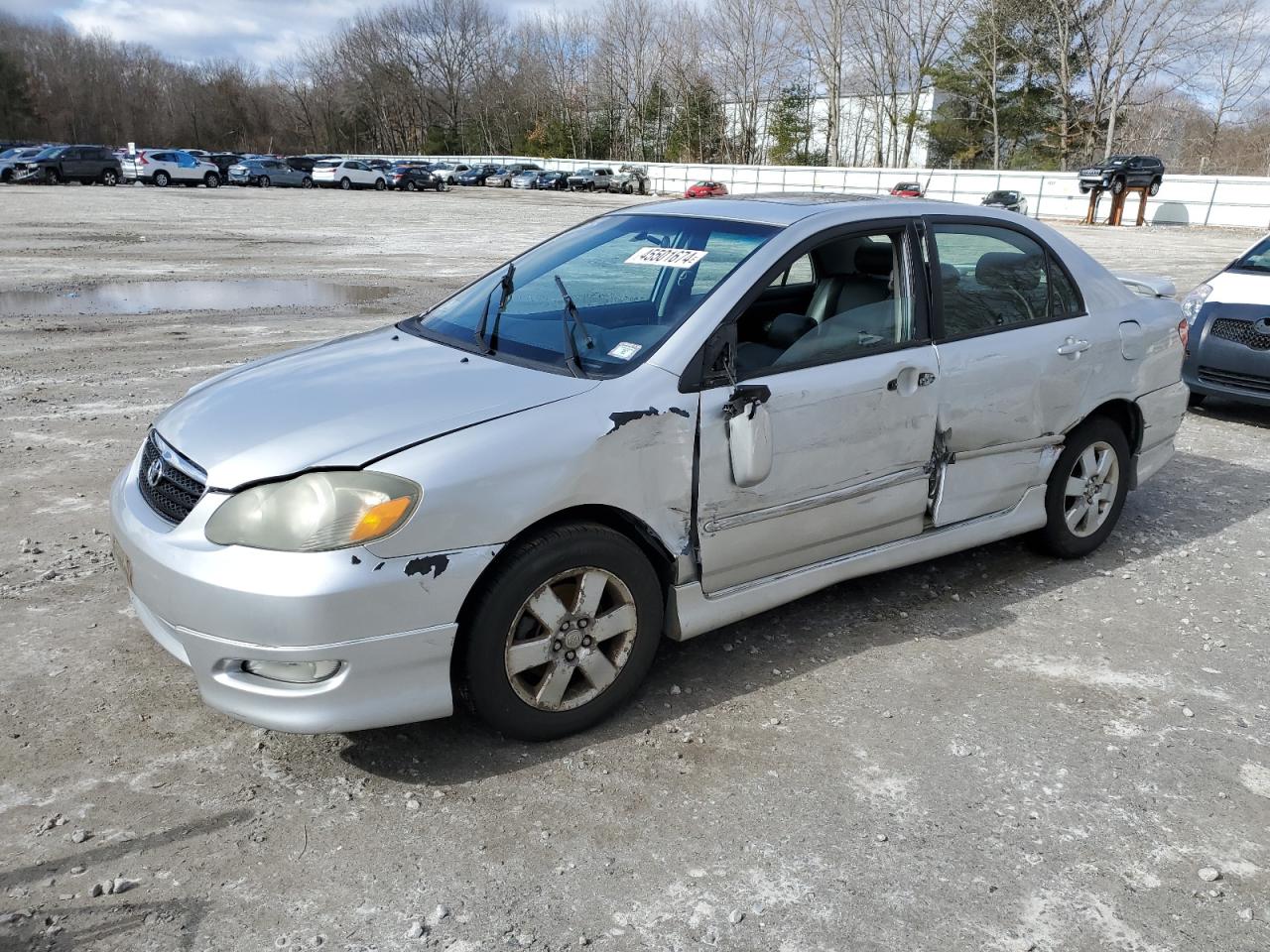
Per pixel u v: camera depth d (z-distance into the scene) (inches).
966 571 179.9
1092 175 1521.9
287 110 4387.3
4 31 4109.3
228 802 108.2
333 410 115.9
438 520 105.0
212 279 584.7
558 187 2458.2
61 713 124.0
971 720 129.6
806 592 141.9
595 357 127.7
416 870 98.8
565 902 95.0
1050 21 2246.6
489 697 114.0
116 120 4183.1
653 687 135.4
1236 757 123.5
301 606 99.8
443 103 4018.2
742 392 126.8
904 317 148.4
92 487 207.6
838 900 96.4
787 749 121.7
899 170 1957.4
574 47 3405.5
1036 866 102.3
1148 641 154.4
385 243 844.6
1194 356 296.4
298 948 88.3
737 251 137.9
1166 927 94.5
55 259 655.1
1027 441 165.2
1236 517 214.2
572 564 115.7
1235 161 2416.3
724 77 2888.8
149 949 87.3
